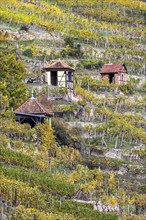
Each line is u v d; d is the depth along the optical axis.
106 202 153.25
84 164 182.88
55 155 176.38
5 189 135.25
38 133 180.62
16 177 145.12
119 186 170.38
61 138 190.50
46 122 190.25
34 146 174.00
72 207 141.62
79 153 185.25
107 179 165.62
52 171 166.00
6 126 176.50
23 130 178.00
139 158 199.00
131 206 156.50
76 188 153.75
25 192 136.00
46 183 148.25
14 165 158.38
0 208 130.12
